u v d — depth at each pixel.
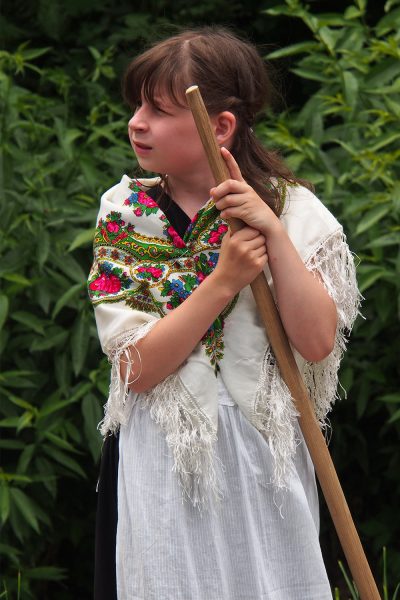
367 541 7.64
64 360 6.80
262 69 4.14
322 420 4.34
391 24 7.16
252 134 4.16
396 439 7.50
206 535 3.91
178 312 3.84
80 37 8.73
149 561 3.89
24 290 6.84
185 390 3.90
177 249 4.02
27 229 6.81
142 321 3.96
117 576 4.04
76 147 7.45
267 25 8.86
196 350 3.94
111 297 4.01
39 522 7.23
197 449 3.88
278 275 3.86
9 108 7.09
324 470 3.99
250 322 3.98
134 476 3.97
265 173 4.12
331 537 7.62
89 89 7.88
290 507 3.98
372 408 7.14
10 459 7.11
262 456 3.97
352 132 6.98
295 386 3.95
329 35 7.04
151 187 4.20
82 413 6.88
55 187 7.11
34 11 8.90
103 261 4.07
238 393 3.94
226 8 8.85
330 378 4.23
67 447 6.66
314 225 4.07
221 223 3.98
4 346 6.72
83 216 6.81
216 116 3.99
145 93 3.93
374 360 7.14
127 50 8.58
